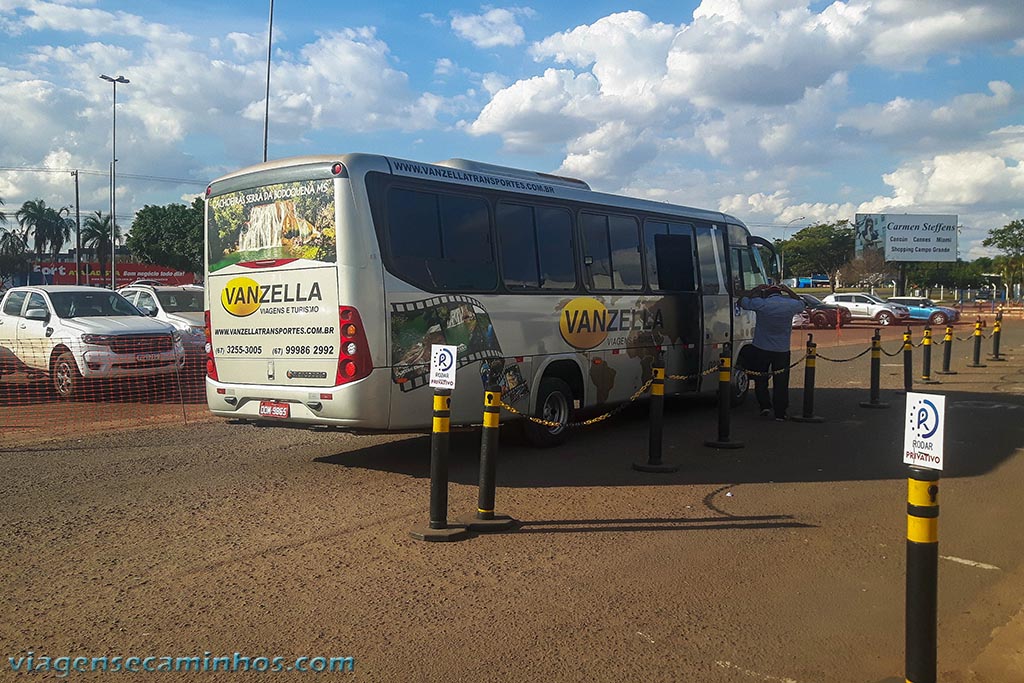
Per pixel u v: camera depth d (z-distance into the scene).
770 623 4.94
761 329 12.35
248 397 8.64
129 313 15.55
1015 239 68.00
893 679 4.17
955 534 6.68
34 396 14.86
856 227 69.56
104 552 6.11
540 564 5.90
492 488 6.75
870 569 5.86
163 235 68.50
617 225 11.16
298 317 8.24
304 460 9.42
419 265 8.43
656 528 6.77
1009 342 29.53
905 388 15.26
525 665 4.38
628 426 11.94
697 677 4.27
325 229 8.05
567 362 10.28
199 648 4.55
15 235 77.00
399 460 9.42
